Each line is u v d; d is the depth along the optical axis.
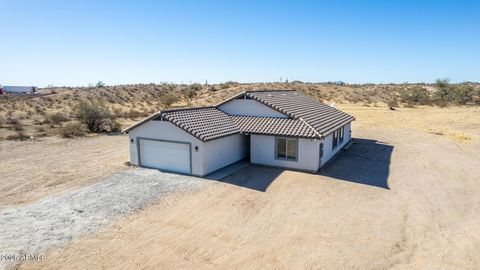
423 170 19.80
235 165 20.77
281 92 29.27
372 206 14.43
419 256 10.59
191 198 15.12
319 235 11.87
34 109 51.88
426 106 53.72
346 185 17.08
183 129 18.22
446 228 12.48
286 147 19.86
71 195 15.46
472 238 11.74
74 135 31.89
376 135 31.22
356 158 22.64
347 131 27.27
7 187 16.67
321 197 15.41
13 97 72.50
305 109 24.83
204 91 75.62
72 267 9.74
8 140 29.41
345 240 11.53
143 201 14.72
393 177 18.45
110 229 12.09
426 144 27.09
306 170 19.42
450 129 33.69
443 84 68.44
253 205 14.41
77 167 20.50
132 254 10.48
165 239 11.43
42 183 17.33
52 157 23.23
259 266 9.97
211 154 18.86
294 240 11.50
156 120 19.42
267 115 22.48
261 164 20.73
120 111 48.44
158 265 9.95
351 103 58.34
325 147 20.86
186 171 18.86
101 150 25.58
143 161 20.47
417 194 15.89
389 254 10.68
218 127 20.19
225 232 12.00
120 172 19.30
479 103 57.00
